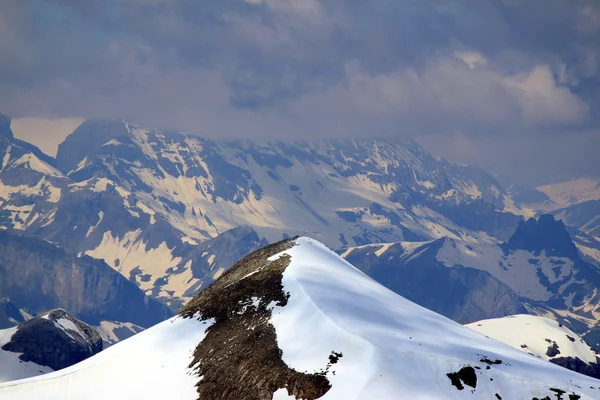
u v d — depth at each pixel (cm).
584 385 16788
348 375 16550
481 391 16150
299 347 18150
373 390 15900
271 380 17275
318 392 16462
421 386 16088
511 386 16250
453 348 17888
